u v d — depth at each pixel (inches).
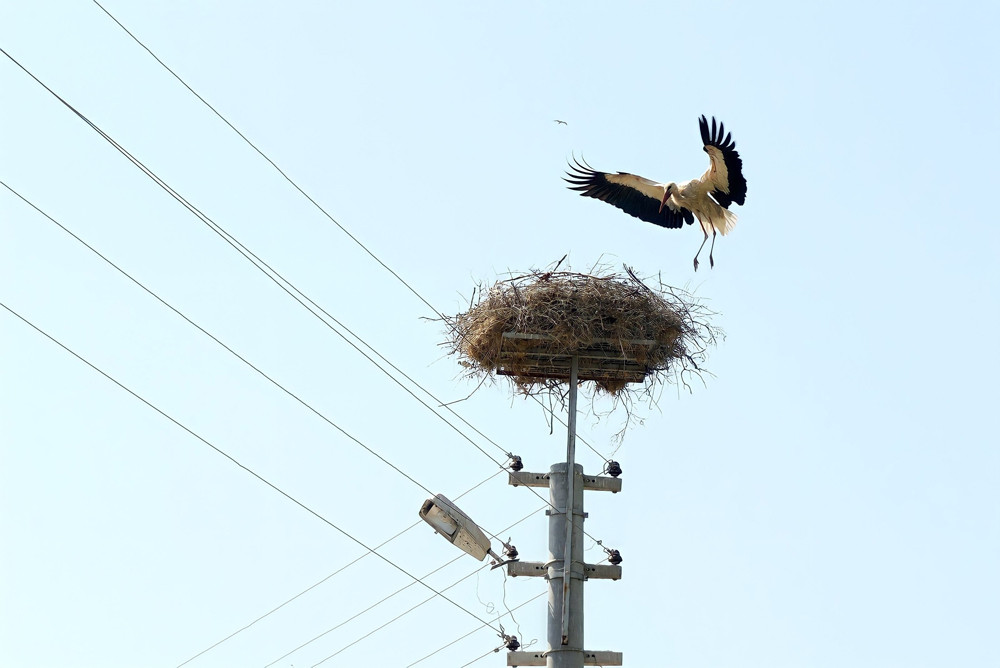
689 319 714.2
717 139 823.7
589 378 722.2
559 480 656.4
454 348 714.8
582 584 637.3
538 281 703.1
